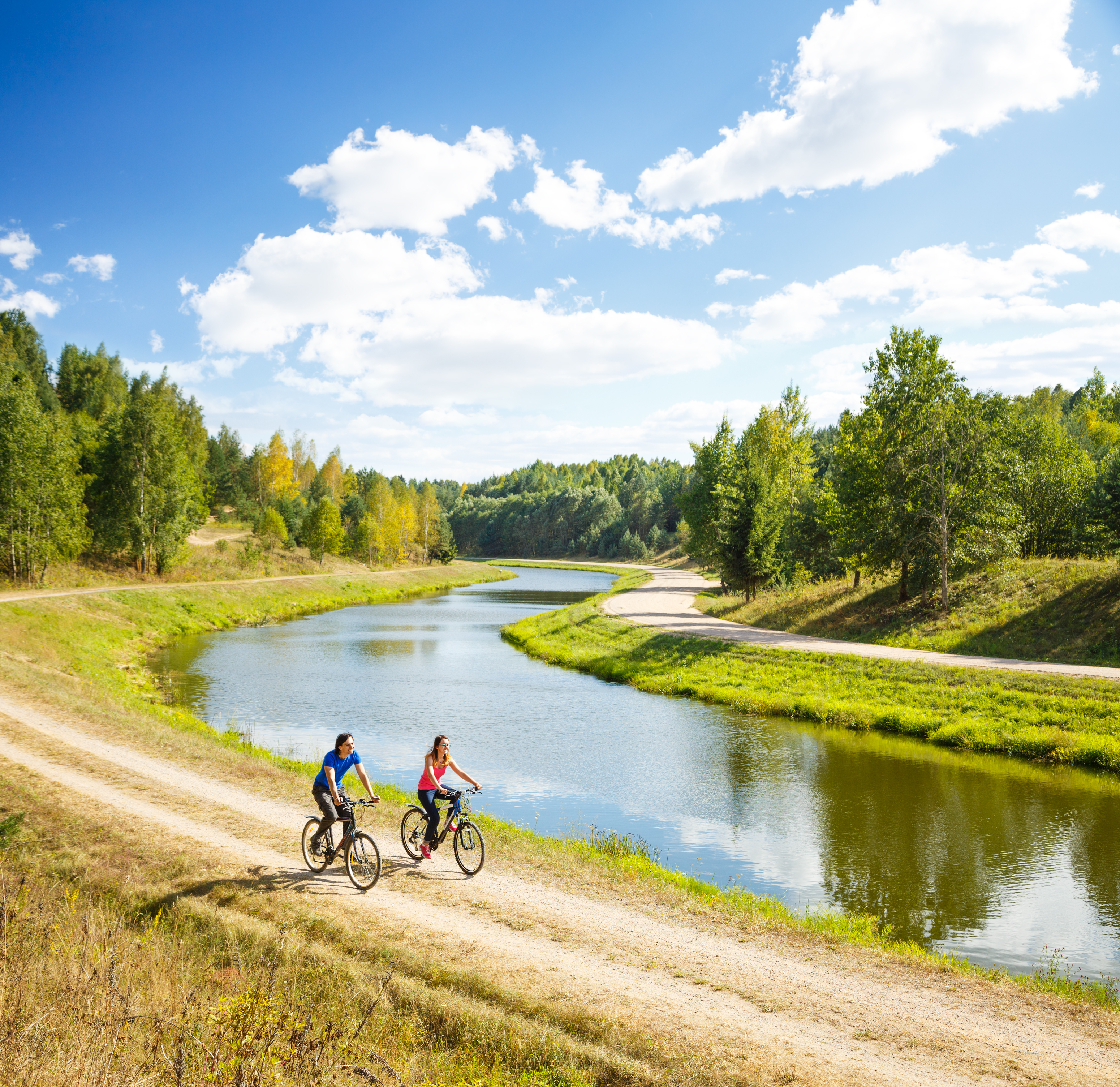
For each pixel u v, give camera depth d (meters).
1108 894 12.34
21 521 47.50
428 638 45.88
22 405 47.31
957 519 34.91
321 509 83.88
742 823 15.84
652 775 19.23
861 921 10.97
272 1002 6.13
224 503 119.88
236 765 15.87
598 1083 6.26
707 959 8.52
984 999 7.84
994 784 18.20
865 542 37.09
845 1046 6.75
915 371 36.91
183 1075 5.07
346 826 10.29
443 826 11.04
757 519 47.91
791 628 38.97
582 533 171.38
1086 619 27.84
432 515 121.69
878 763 20.11
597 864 11.80
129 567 58.59
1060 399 115.94
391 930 8.90
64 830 11.71
